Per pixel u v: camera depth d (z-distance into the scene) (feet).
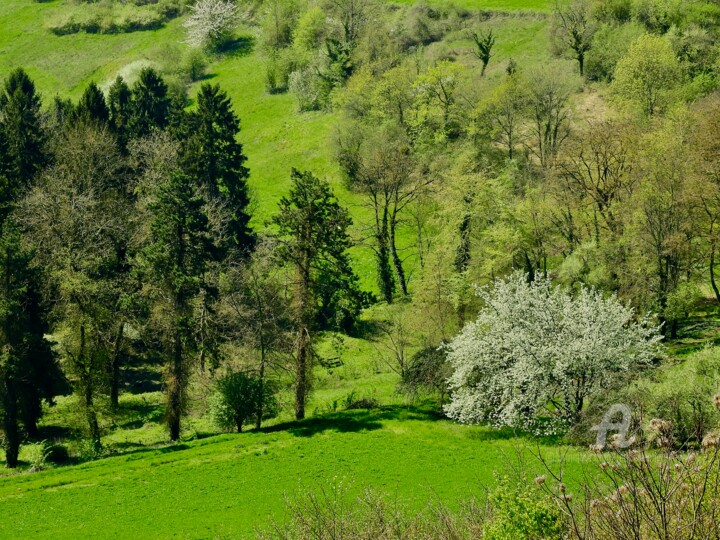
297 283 174.40
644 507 28.12
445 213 219.61
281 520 109.70
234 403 163.43
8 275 163.02
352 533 44.47
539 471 78.79
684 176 174.60
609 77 304.30
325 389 191.83
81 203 206.39
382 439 148.97
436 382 164.35
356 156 285.02
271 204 290.97
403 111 301.22
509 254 197.26
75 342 172.45
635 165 192.85
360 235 265.34
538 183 223.30
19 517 119.34
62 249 180.04
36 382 169.27
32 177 241.35
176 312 164.04
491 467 127.95
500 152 274.36
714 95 236.22
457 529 42.96
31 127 255.29
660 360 151.84
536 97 262.26
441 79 289.94
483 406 149.38
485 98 268.00
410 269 252.42
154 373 218.38
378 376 195.83
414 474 127.65
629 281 177.47
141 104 296.71
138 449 159.02
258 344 171.73
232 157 254.68
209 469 138.62
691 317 190.08
